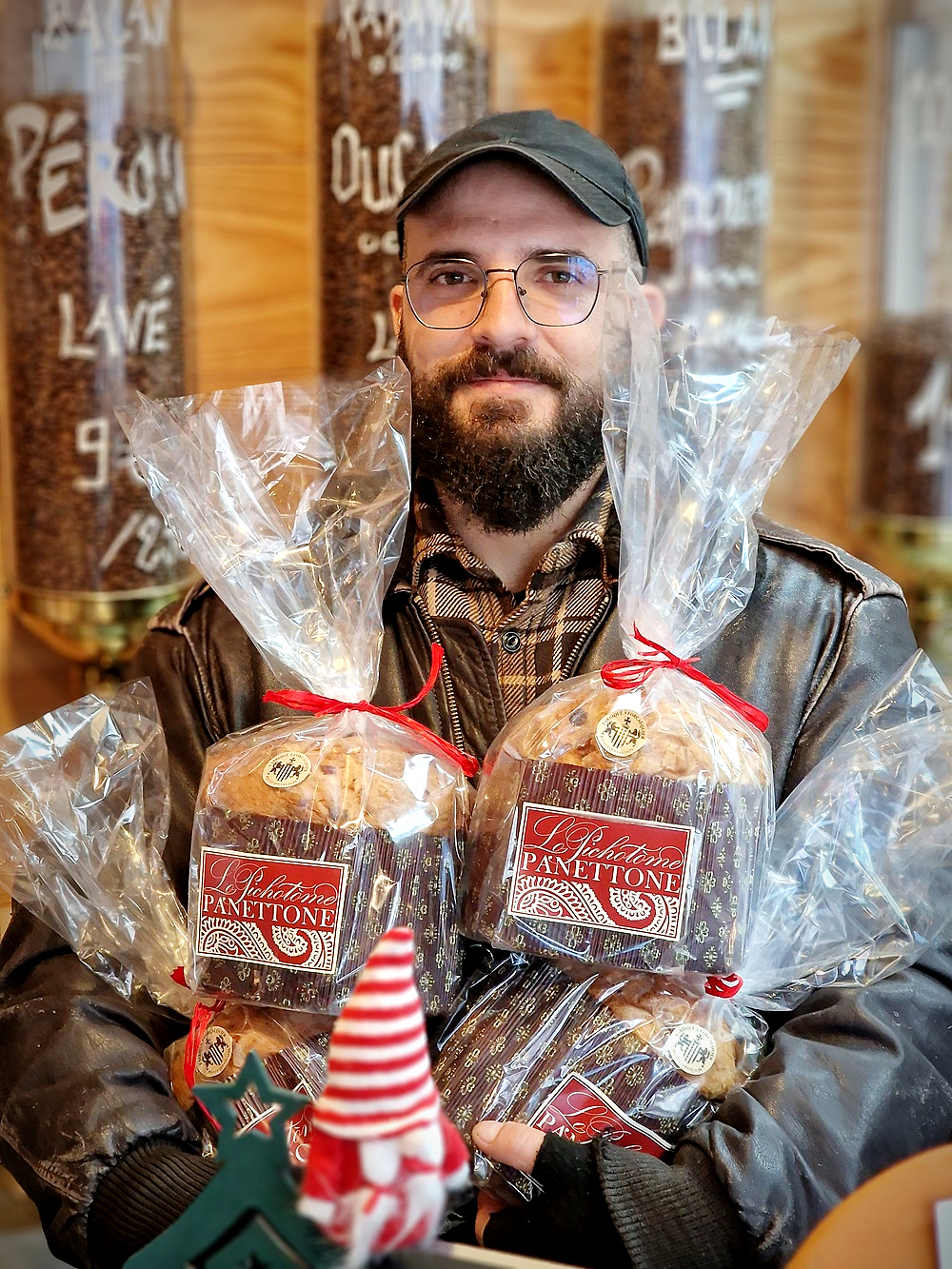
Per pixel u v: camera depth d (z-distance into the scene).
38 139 1.37
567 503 1.11
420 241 1.10
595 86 1.65
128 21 1.38
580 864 0.82
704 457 0.95
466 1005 0.91
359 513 0.99
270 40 1.67
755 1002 0.96
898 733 0.99
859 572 1.11
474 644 1.10
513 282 1.06
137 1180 0.85
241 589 0.95
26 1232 1.47
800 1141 0.85
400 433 1.01
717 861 0.82
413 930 0.85
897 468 1.74
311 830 0.83
